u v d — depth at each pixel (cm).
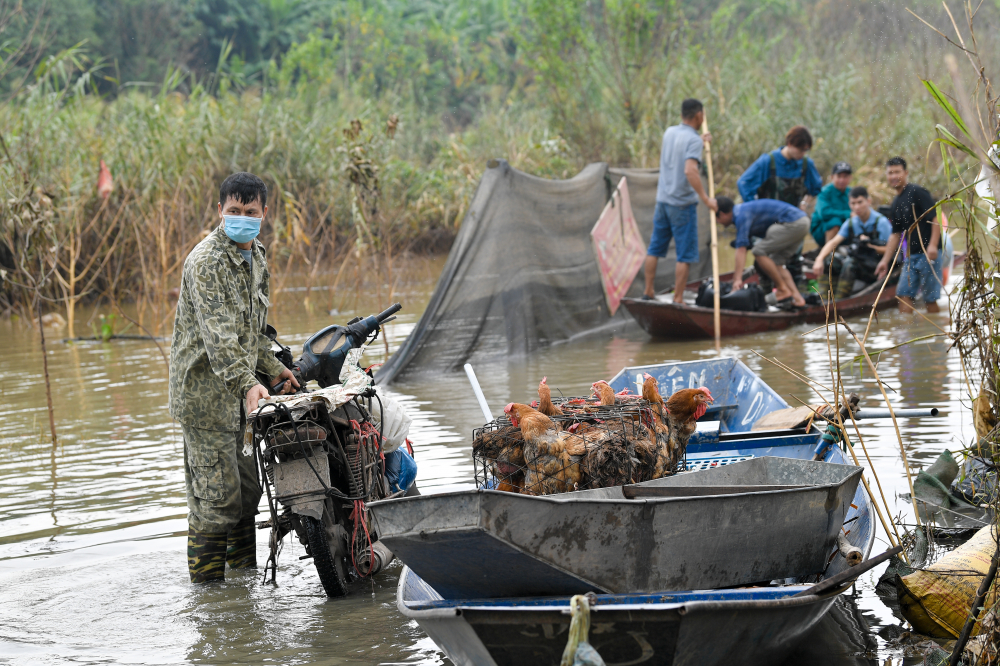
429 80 4269
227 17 4678
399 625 480
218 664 439
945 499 600
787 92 2652
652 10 2883
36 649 459
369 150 1755
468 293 1155
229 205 533
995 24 2367
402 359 1098
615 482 459
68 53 1783
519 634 364
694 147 1262
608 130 2809
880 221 1339
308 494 513
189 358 539
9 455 826
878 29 2917
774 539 427
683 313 1239
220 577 551
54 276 1677
